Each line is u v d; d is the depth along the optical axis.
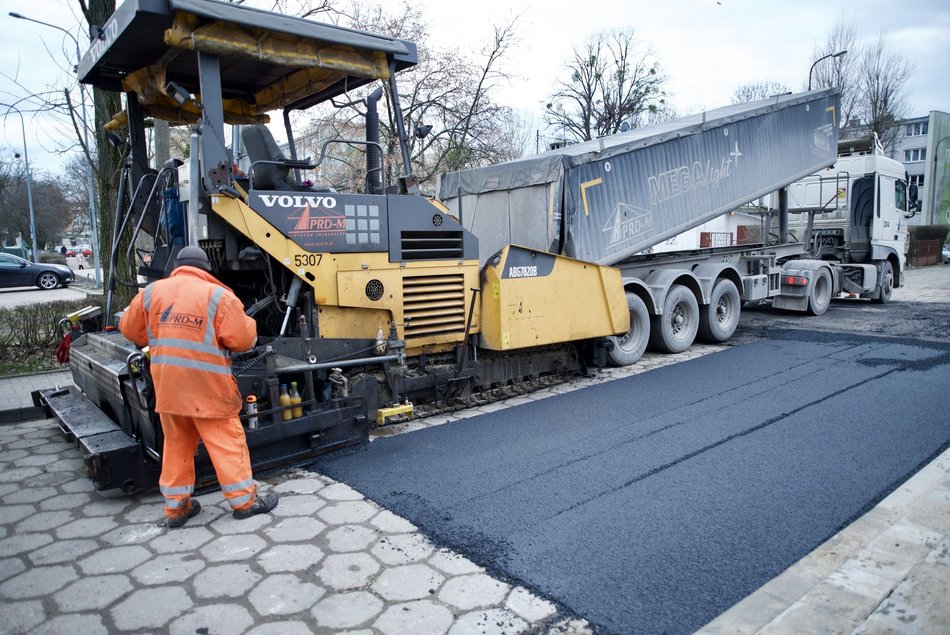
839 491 4.12
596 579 3.13
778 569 3.20
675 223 8.90
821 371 7.39
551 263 6.68
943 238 33.06
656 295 8.54
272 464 4.61
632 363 8.24
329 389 5.14
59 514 4.04
